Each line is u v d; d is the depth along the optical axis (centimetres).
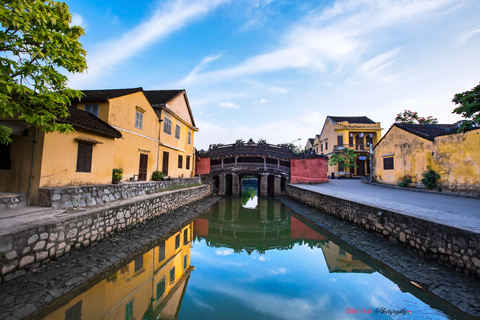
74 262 568
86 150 884
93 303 488
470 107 894
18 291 430
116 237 777
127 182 1162
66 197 741
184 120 1944
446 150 1296
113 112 1111
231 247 974
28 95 445
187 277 655
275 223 1435
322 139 3584
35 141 723
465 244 529
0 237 432
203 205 1831
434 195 1245
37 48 414
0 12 360
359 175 2939
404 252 696
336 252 832
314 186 2111
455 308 443
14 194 688
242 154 2567
